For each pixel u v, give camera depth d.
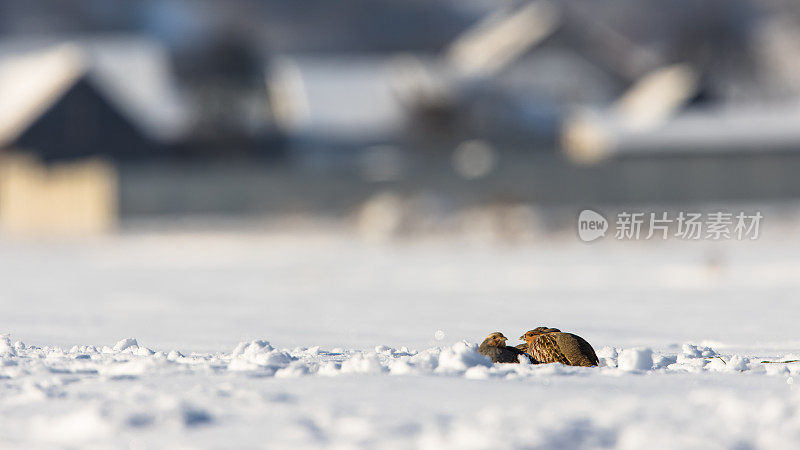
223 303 67.19
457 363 24.48
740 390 21.53
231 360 27.25
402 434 16.05
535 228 175.50
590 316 54.69
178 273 103.62
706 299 66.69
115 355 28.88
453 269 106.19
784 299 65.75
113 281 92.50
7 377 23.45
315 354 30.64
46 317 55.19
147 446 15.34
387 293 76.69
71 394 20.14
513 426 16.33
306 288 82.56
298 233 191.25
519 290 78.44
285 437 15.85
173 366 24.45
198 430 16.41
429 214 184.00
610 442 15.54
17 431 16.69
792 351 33.84
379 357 28.61
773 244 144.12
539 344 26.78
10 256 137.00
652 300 66.62
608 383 22.36
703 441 15.44
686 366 26.72
